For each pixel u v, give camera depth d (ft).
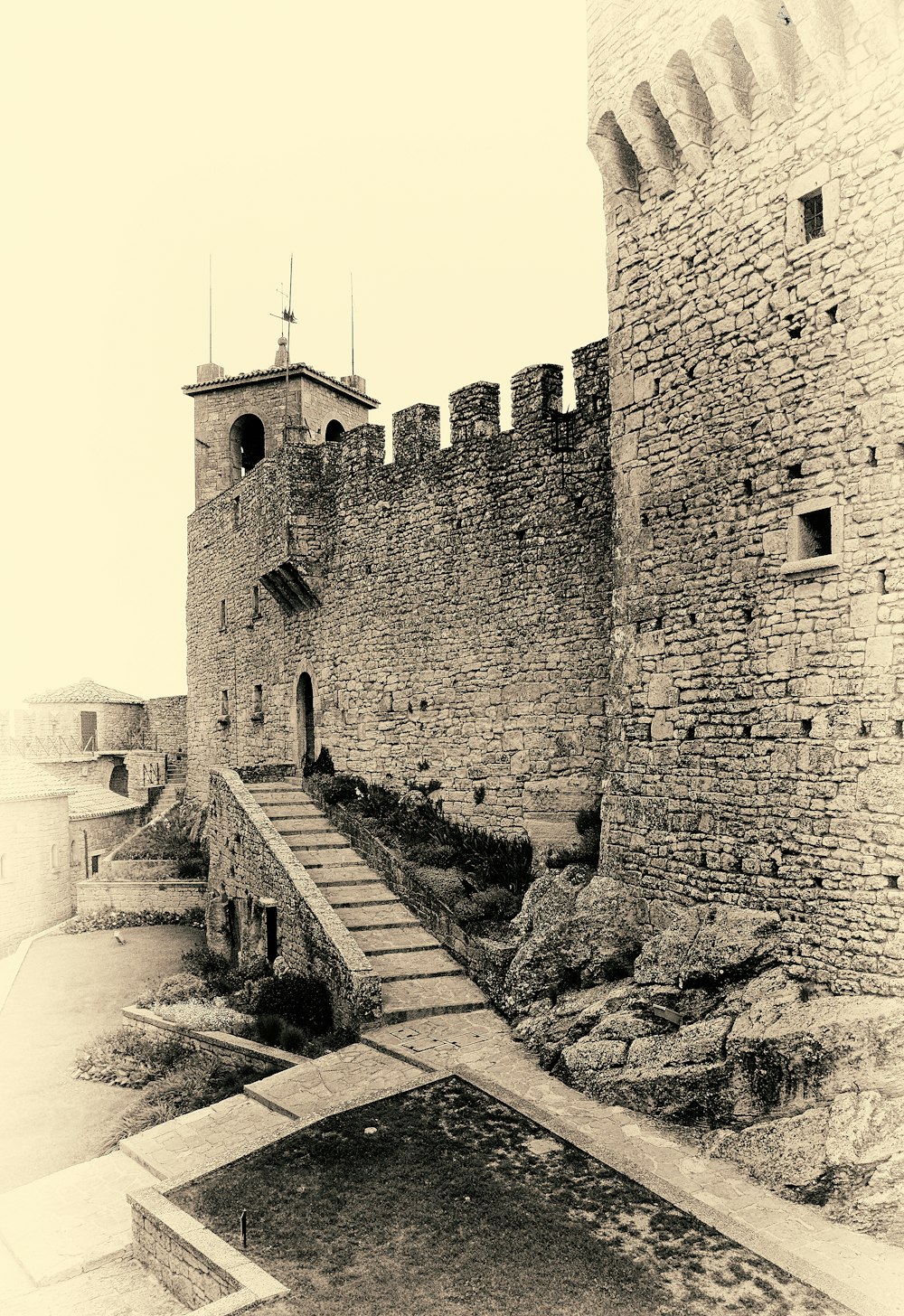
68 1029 58.65
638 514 44.09
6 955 87.40
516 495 62.18
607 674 56.34
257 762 97.04
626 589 44.83
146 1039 53.47
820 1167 27.58
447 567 67.56
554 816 59.06
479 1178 29.91
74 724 162.91
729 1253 25.17
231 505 104.27
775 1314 22.67
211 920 74.84
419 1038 42.96
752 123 38.42
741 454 38.88
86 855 109.19
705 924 38.60
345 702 78.69
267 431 110.93
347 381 119.44
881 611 33.24
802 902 35.47
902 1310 22.41
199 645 116.47
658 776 42.42
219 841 75.46
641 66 41.73
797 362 36.50
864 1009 31.32
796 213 36.55
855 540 34.19
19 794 93.86
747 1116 31.40
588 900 44.65
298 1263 26.13
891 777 32.63
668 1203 27.71
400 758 71.72
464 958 50.57
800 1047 30.66
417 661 70.44
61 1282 29.99
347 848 66.39
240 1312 23.82
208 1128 38.14
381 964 50.60
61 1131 43.09
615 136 44.37
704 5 38.24
